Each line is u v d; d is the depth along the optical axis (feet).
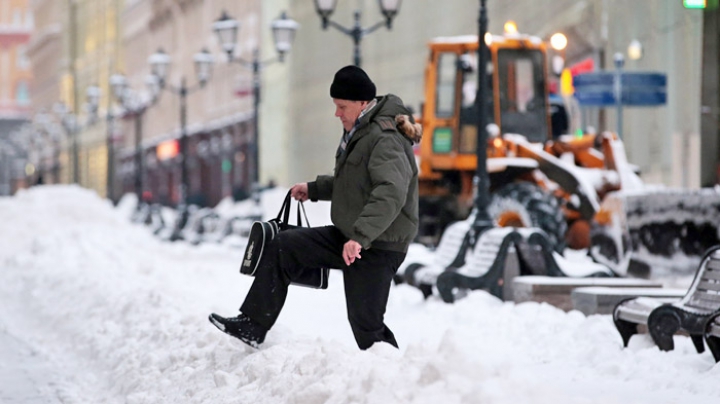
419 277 147.13
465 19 445.37
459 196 219.41
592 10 334.24
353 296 73.77
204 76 357.41
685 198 160.97
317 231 76.48
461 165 216.13
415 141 73.05
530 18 385.09
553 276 135.23
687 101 282.77
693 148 279.69
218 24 299.58
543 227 176.24
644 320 91.45
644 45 308.40
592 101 255.09
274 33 276.00
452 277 134.62
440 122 218.38
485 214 152.56
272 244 77.36
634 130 316.40
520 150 202.49
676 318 88.38
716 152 226.58
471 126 216.54
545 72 214.07
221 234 332.80
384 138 71.36
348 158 72.74
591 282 126.21
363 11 551.18
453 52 217.15
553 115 226.38
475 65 214.48
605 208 164.35
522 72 213.87
